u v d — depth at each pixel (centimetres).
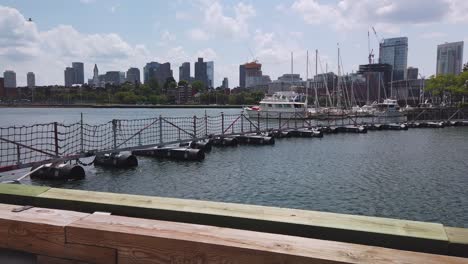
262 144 3788
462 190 1745
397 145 3859
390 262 201
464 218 1329
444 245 217
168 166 2388
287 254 210
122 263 245
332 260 204
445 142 4178
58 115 11100
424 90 11338
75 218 273
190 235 237
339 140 4403
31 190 327
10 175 1888
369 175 2128
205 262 226
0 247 278
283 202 1520
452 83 9744
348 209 1426
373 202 1527
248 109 7812
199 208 275
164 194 1659
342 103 10669
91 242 251
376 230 231
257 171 2250
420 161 2706
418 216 1348
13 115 11062
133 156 2334
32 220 269
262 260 214
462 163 2605
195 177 2039
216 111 14625
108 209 291
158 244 235
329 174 2158
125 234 243
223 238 231
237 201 1534
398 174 2164
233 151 3253
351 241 235
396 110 8219
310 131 4788
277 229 249
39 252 266
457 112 7825
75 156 2020
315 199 1568
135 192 1692
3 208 297
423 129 6353
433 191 1725
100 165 2292
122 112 13925
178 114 12031
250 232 243
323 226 239
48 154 1912
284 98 8600
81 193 319
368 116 7594
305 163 2591
